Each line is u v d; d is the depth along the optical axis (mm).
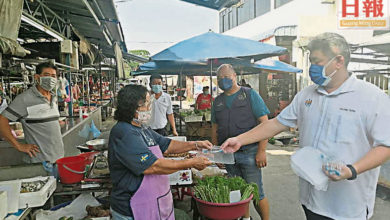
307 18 8297
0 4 3170
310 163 1528
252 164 2891
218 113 3057
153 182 1795
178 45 4164
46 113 3086
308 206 1751
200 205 2201
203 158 1877
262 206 2965
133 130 1773
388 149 1443
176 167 1753
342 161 1560
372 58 7375
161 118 4500
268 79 11852
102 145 2746
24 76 4629
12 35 3342
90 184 2307
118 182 1782
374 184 1613
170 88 20906
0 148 3512
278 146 7508
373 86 1561
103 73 15805
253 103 2908
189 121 6945
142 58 15555
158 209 1814
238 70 8320
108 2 6531
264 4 13875
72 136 5156
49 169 2797
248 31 15359
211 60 5164
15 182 2174
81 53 8062
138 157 1688
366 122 1517
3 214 1911
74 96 7883
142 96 1799
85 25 8414
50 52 6078
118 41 12359
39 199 2100
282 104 10336
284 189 4414
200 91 20078
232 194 2164
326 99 1654
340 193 1596
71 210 2535
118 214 1798
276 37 10266
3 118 2865
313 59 1615
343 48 1556
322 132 1651
